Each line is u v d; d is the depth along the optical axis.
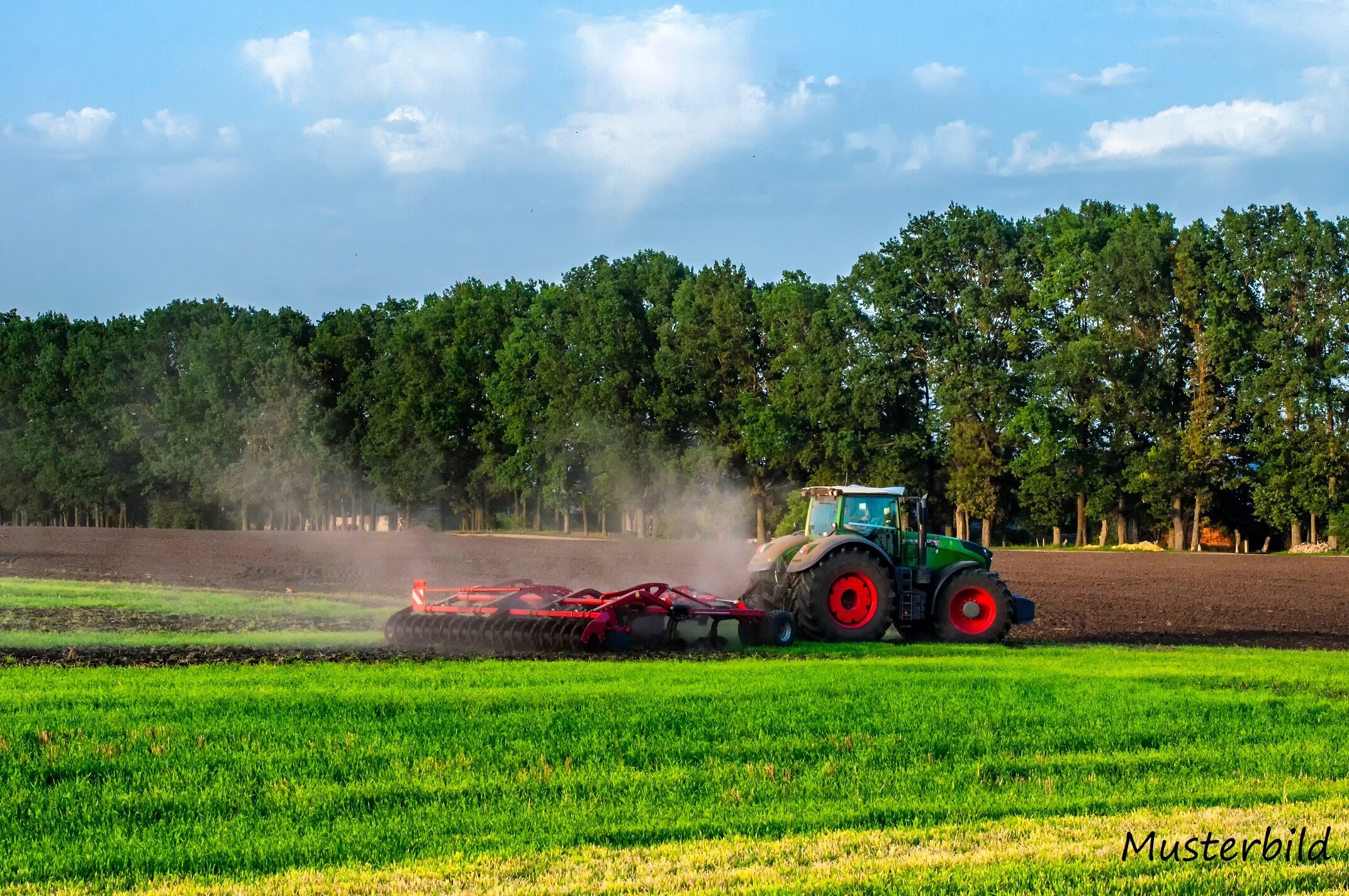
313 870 8.86
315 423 118.06
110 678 16.61
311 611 29.34
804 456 92.88
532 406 108.38
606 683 16.64
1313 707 15.81
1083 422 87.00
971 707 15.25
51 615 27.17
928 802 10.84
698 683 16.77
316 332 129.00
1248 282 87.56
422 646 23.00
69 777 11.24
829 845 9.53
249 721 13.45
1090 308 87.69
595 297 107.12
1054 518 87.75
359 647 22.05
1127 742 13.52
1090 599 39.78
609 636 22.02
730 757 12.44
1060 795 11.19
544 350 105.69
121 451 125.44
